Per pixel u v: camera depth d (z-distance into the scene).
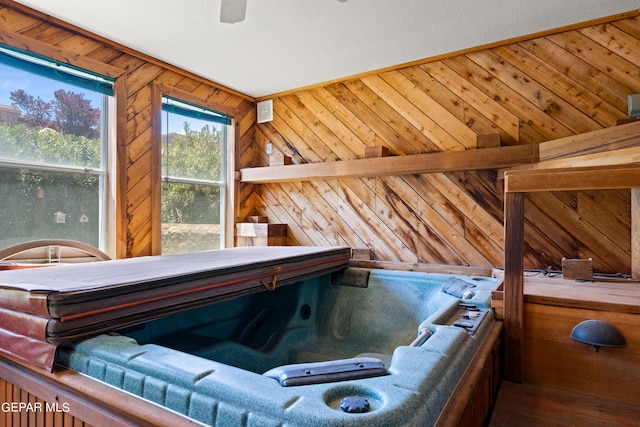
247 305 2.39
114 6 2.13
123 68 2.67
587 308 1.56
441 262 2.86
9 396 1.18
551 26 2.39
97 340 1.13
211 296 1.68
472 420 1.06
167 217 3.10
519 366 1.67
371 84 3.14
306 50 2.70
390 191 3.08
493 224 2.67
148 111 2.85
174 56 2.81
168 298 1.46
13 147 2.23
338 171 3.09
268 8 2.13
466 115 2.75
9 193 2.22
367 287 2.64
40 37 2.24
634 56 2.22
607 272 2.31
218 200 3.57
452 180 2.82
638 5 2.13
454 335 1.28
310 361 2.41
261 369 2.20
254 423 0.73
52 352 1.07
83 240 2.56
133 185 2.75
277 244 3.48
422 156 2.72
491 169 2.68
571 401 1.48
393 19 2.26
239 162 3.66
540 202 2.50
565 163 2.10
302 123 3.53
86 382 0.98
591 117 2.35
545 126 2.48
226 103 3.52
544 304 1.64
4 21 2.09
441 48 2.69
